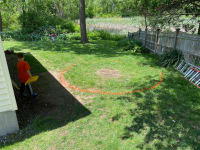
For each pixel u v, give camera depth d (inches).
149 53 450.6
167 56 324.8
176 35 323.6
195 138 126.3
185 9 329.4
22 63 177.2
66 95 199.9
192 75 249.0
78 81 239.0
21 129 139.9
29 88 192.4
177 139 125.6
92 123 145.8
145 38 504.7
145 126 140.5
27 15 858.8
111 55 416.5
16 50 464.8
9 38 698.8
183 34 304.8
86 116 156.3
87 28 957.8
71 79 247.4
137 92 203.2
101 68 304.3
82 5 602.9
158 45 413.1
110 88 217.3
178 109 165.0
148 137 127.8
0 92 122.6
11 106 129.3
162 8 335.6
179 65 286.4
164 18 361.1
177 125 141.2
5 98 125.5
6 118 130.8
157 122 145.4
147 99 184.9
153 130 135.3
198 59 260.4
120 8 535.2
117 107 169.9
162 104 173.9
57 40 657.0
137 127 139.2
